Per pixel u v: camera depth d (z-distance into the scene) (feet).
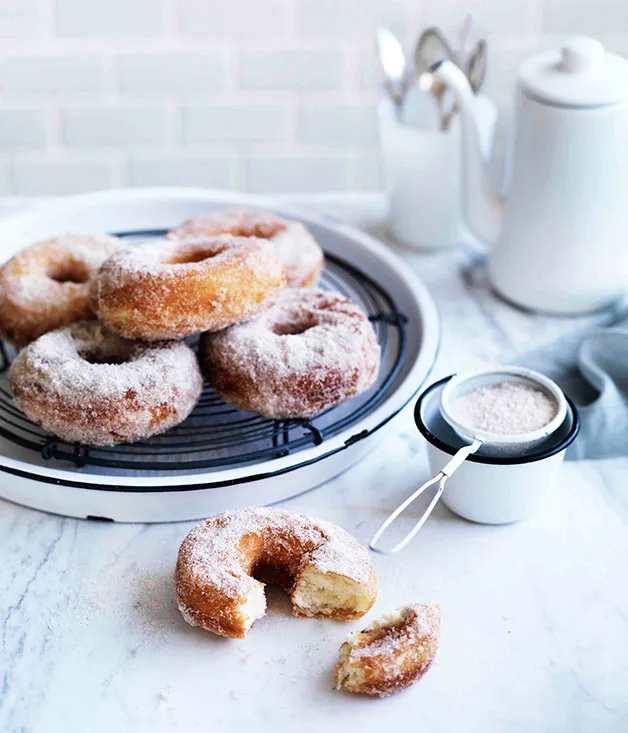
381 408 2.19
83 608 1.93
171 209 2.80
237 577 1.87
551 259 2.43
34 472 2.04
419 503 2.10
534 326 2.50
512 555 2.00
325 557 1.88
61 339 2.19
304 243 2.45
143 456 2.19
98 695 1.82
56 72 3.22
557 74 2.32
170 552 2.02
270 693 1.82
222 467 2.18
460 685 1.83
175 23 3.14
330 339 2.16
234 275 2.11
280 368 2.12
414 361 2.39
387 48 2.68
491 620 1.91
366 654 1.79
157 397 2.08
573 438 1.98
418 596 1.94
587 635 1.89
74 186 3.44
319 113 3.31
